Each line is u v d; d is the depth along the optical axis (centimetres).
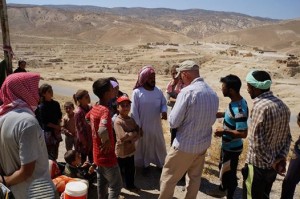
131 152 690
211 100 554
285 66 7656
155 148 797
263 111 500
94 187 719
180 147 558
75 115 714
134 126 693
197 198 702
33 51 16788
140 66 10162
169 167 580
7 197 362
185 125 555
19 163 360
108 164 564
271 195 740
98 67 10281
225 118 645
